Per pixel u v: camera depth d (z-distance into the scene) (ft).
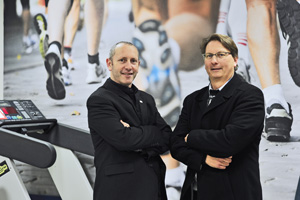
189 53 11.19
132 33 11.65
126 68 7.20
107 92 7.20
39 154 8.45
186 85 11.25
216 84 6.93
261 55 10.68
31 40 12.59
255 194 6.41
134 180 6.89
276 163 10.56
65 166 10.57
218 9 10.93
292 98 10.43
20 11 12.64
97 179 7.11
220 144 6.31
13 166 9.31
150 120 7.62
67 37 12.25
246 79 10.82
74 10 12.15
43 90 12.51
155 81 11.50
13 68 12.77
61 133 10.62
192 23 11.13
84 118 12.12
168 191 11.44
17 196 9.27
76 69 12.21
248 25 10.74
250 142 6.43
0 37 12.85
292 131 10.42
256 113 6.38
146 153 7.15
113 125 6.80
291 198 10.43
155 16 11.41
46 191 12.56
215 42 6.79
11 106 10.35
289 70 10.45
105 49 11.93
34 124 10.14
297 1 10.32
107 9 11.85
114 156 6.98
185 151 6.84
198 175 6.84
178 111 11.34
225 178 6.51
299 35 10.31
